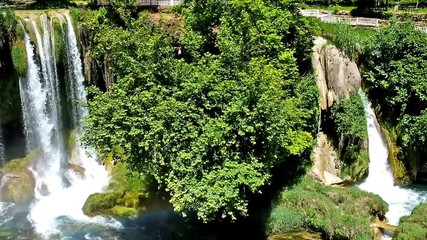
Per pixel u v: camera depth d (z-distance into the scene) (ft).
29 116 94.79
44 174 94.68
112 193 85.25
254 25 85.66
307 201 80.89
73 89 99.30
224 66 76.48
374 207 80.43
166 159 69.46
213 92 70.28
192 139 68.74
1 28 90.27
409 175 95.35
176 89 71.92
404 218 77.05
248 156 70.59
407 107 96.07
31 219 82.48
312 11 117.39
